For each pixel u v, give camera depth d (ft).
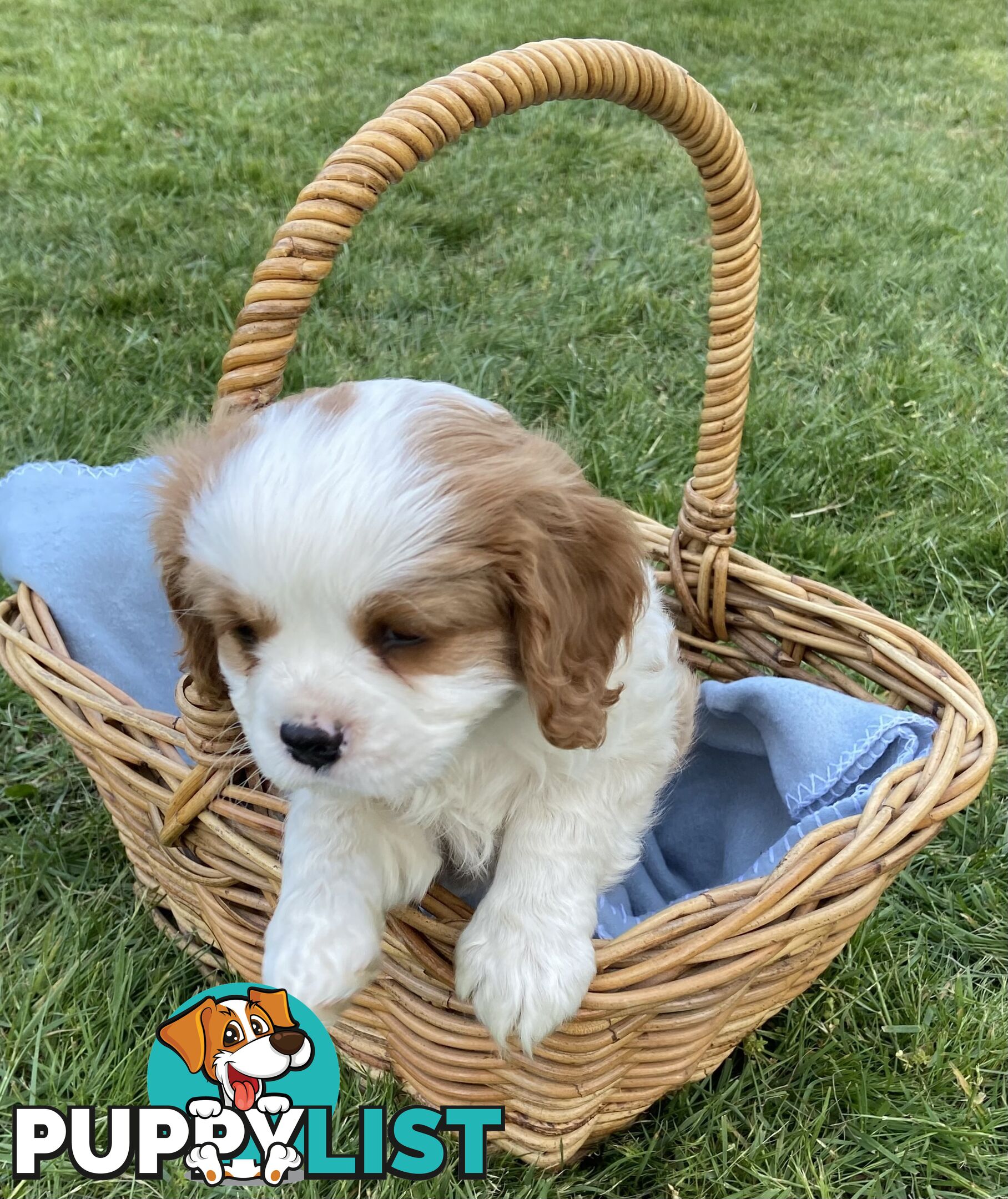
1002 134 4.92
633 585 1.04
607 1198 1.26
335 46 5.54
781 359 2.92
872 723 1.34
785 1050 1.41
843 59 5.93
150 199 3.62
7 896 1.55
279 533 0.86
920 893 1.61
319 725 0.88
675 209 3.86
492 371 2.80
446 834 1.18
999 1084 1.37
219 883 1.25
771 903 1.06
